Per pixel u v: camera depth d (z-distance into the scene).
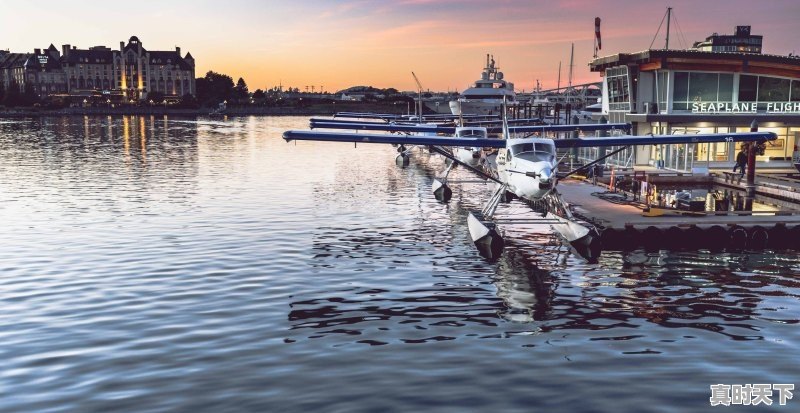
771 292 15.87
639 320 13.74
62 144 75.00
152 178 41.31
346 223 25.62
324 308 14.61
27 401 9.95
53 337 12.73
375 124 43.84
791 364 11.25
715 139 25.75
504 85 90.69
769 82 38.91
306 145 78.69
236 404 9.79
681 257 19.62
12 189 35.69
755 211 23.98
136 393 10.20
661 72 39.31
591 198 28.11
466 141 24.42
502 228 24.22
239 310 14.44
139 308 14.57
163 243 21.53
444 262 19.03
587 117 61.09
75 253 20.06
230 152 65.00
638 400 9.85
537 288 16.27
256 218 26.62
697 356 11.63
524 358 11.56
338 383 10.53
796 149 38.66
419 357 11.63
